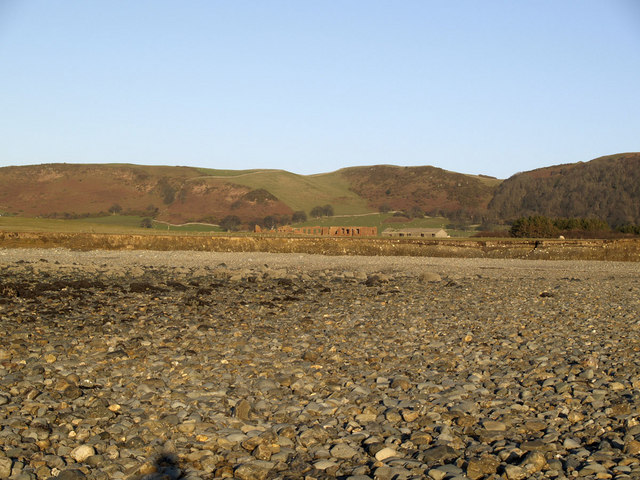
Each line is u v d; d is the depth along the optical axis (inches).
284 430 382.9
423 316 844.6
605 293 1177.4
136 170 7180.1
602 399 445.4
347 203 7170.3
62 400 429.1
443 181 7568.9
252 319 807.1
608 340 673.6
